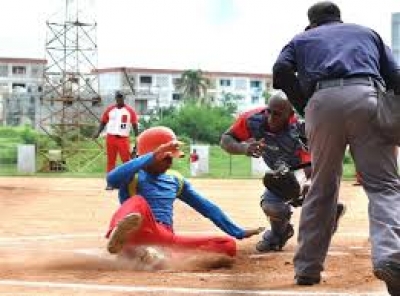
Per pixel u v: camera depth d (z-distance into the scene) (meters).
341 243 13.38
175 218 17.88
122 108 28.16
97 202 22.33
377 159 8.41
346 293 8.50
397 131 8.33
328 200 8.91
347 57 8.63
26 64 157.12
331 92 8.50
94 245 12.99
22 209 20.05
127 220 9.65
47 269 10.38
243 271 10.24
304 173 11.39
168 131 10.93
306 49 8.90
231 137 11.23
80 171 43.53
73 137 49.78
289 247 12.72
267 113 11.30
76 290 8.73
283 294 8.46
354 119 8.41
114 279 9.49
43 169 43.34
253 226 16.95
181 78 159.88
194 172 39.38
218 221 11.02
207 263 10.59
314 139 8.70
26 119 66.75
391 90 8.92
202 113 90.00
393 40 35.81
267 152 11.53
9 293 8.56
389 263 7.65
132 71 168.38
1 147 54.47
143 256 10.31
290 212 12.08
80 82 56.41
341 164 8.80
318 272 9.07
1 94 70.56
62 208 20.41
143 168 10.63
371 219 8.19
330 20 9.28
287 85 9.02
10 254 11.45
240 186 30.80
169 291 8.65
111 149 28.16
